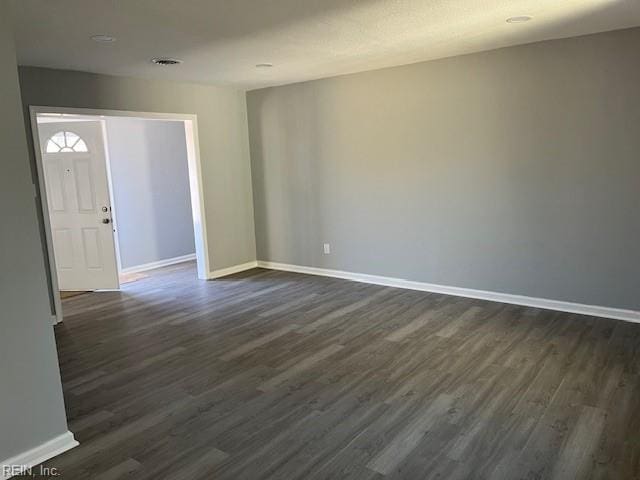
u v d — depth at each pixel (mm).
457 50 4625
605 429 2717
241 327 4602
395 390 3266
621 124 4129
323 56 4605
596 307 4488
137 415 3070
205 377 3578
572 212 4480
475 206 5035
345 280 6152
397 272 5754
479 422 2840
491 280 5066
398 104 5375
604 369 3434
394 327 4430
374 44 4195
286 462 2537
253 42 3945
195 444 2729
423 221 5434
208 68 5004
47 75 4785
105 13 3100
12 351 2535
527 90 4543
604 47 4109
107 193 5922
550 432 2709
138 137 7148
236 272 6805
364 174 5793
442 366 3594
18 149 2529
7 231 2500
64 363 3918
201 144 6234
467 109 4922
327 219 6242
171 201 7645
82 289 6148
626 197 4199
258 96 6543
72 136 5898
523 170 4688
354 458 2547
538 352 3762
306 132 6191
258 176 6793
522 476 2355
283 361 3805
